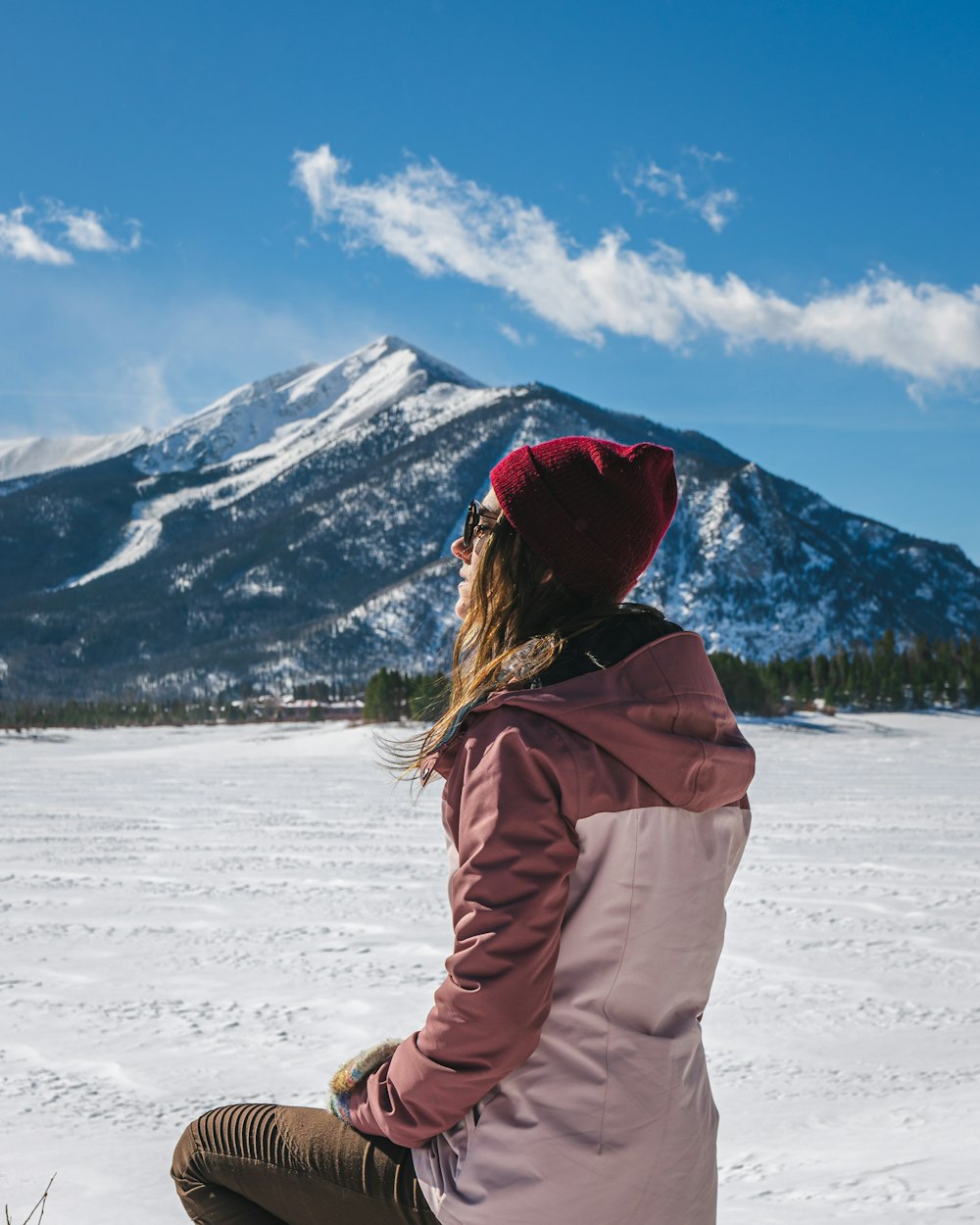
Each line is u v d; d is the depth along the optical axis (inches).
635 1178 49.1
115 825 618.8
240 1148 56.1
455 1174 49.8
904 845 479.5
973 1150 130.9
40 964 262.2
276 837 550.0
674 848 51.1
